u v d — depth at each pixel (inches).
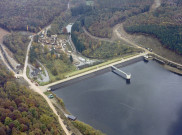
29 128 7426.2
